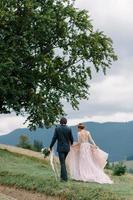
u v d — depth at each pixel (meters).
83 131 22.22
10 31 40.44
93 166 21.70
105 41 44.09
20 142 79.19
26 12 40.59
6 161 35.94
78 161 21.81
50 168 33.62
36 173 24.78
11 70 37.97
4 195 19.83
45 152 21.89
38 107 40.66
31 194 19.98
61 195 18.80
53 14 41.41
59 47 43.34
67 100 43.06
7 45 39.25
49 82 41.44
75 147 21.94
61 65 43.41
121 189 18.94
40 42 41.81
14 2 40.69
